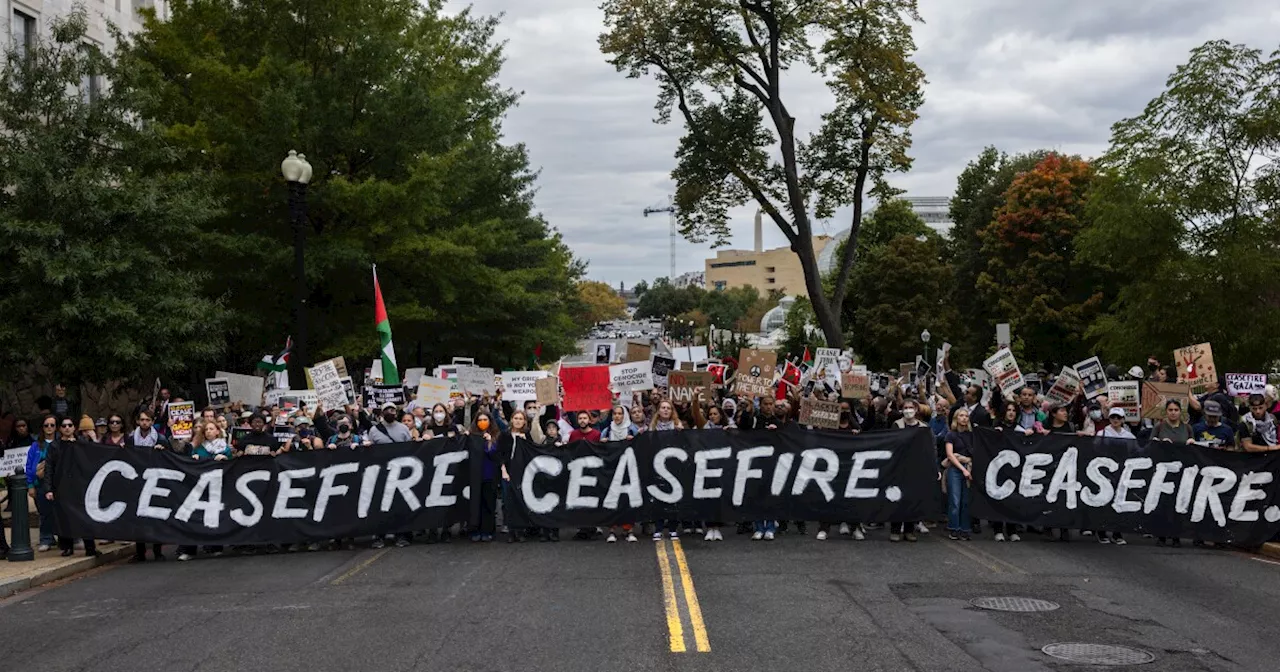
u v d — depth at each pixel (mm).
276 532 14234
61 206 17984
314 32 27719
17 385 23391
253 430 15742
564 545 14336
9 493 13453
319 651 8602
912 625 9312
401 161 27625
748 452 14734
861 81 34750
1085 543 14398
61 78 19438
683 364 26359
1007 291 55188
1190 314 25828
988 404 18156
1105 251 27656
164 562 13836
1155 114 27172
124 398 28047
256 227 26672
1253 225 25812
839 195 37781
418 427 17062
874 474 14602
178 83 27344
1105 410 16766
